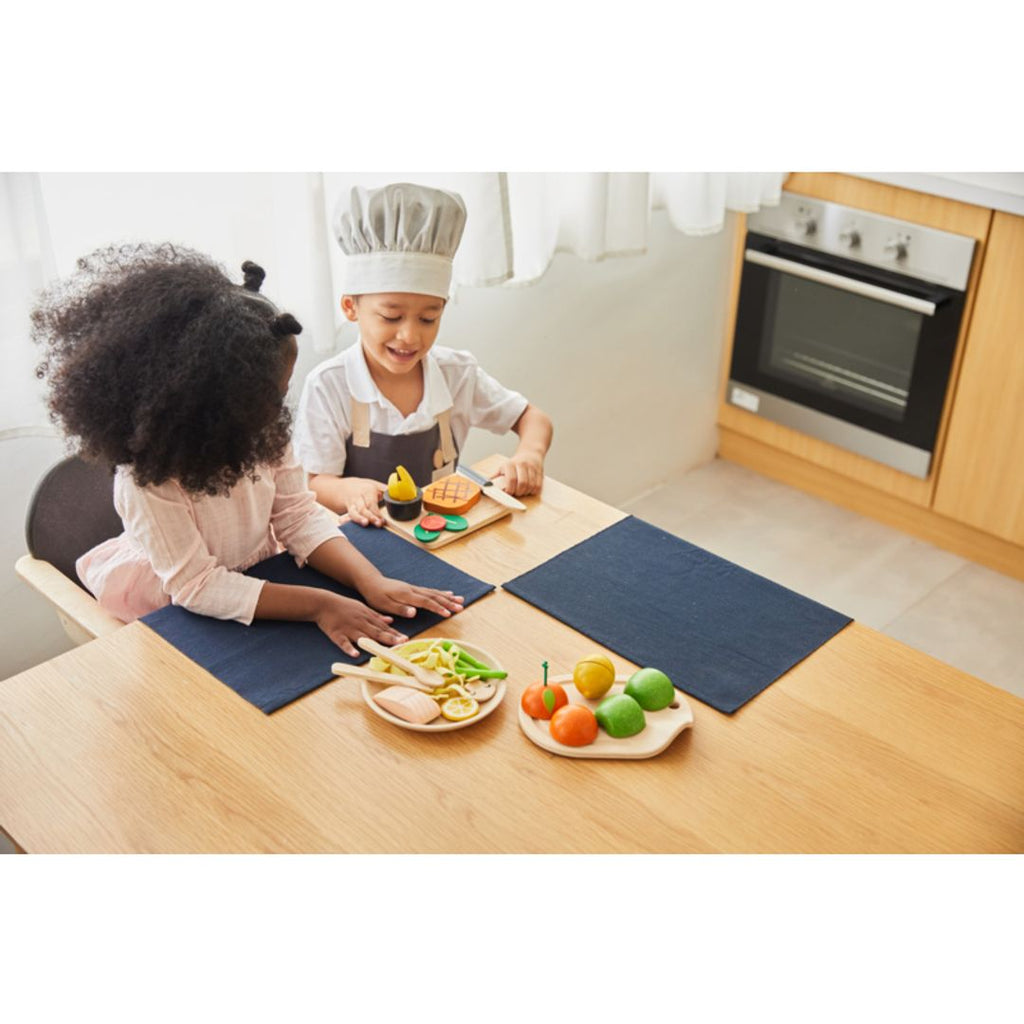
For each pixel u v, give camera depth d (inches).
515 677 53.3
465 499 65.2
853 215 106.5
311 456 72.1
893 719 51.6
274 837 44.7
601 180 91.8
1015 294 98.9
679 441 125.6
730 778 48.0
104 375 50.8
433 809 46.2
